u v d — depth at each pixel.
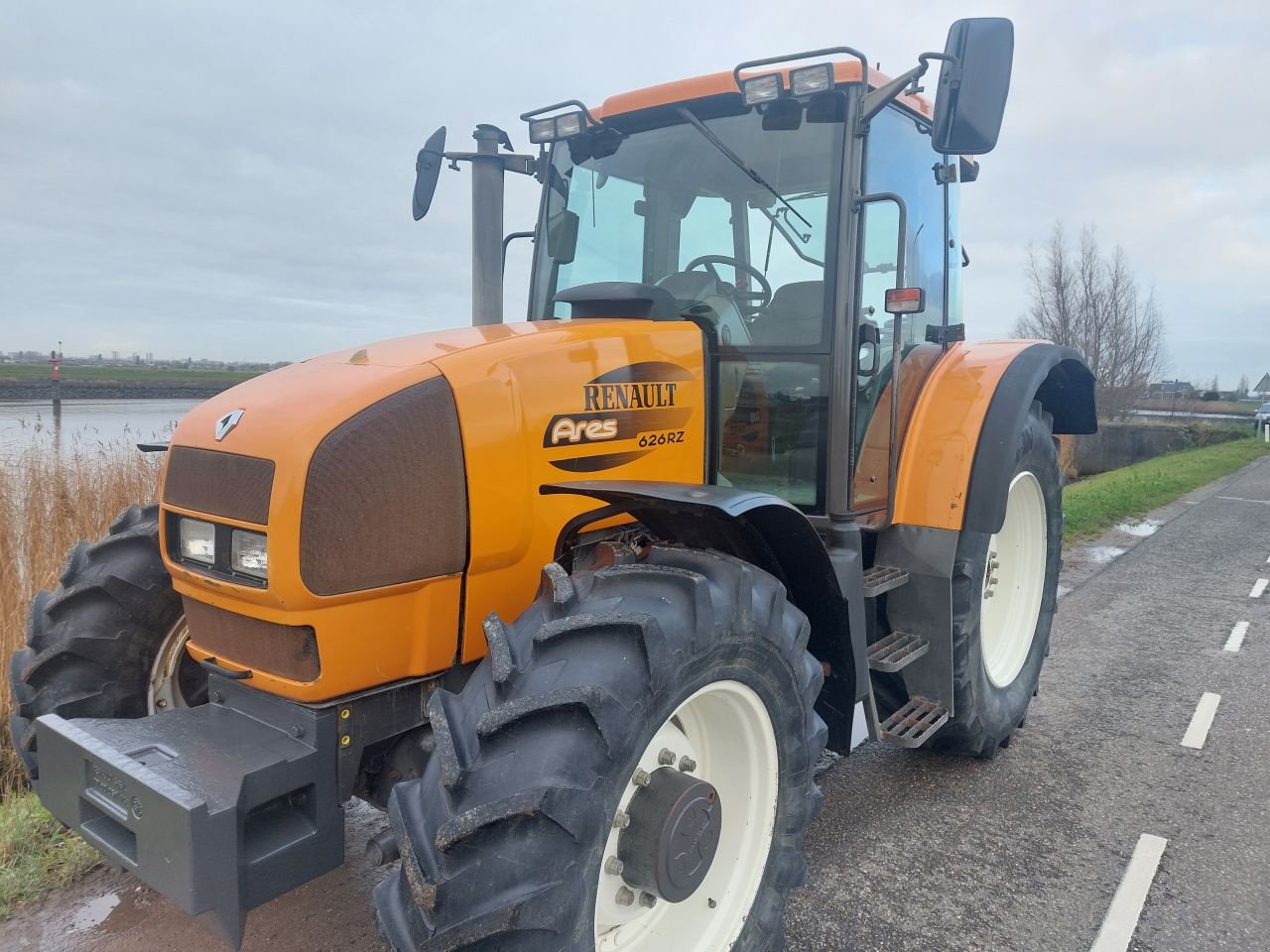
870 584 2.94
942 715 3.09
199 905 1.67
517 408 2.18
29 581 4.81
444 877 1.57
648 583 1.96
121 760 1.81
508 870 1.57
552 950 1.59
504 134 3.48
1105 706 4.38
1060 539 4.21
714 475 2.93
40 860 2.82
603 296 2.65
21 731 2.58
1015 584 4.03
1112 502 12.14
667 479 2.60
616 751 1.69
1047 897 2.72
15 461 5.76
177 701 2.73
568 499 2.32
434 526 2.06
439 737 1.72
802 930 2.54
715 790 2.03
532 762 1.64
